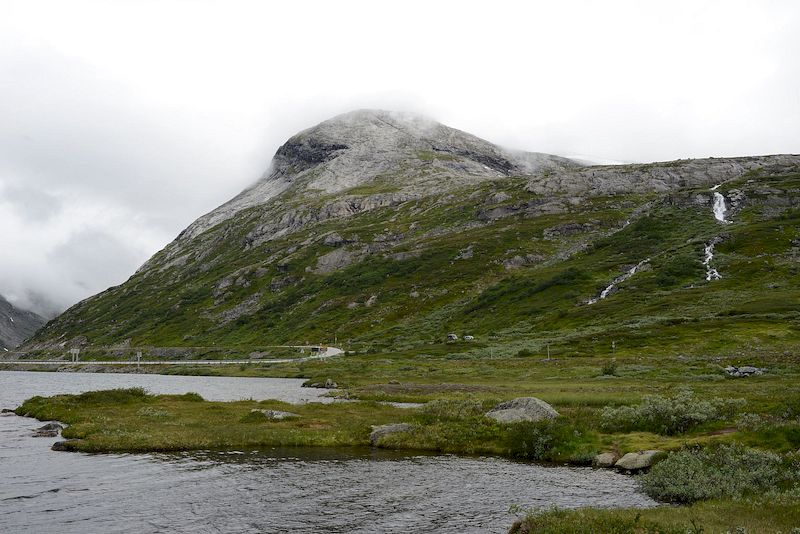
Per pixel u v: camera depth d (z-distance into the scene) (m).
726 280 166.00
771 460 27.25
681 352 104.44
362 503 26.97
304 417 55.28
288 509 25.98
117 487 29.91
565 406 56.06
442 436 42.94
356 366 136.50
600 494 28.23
